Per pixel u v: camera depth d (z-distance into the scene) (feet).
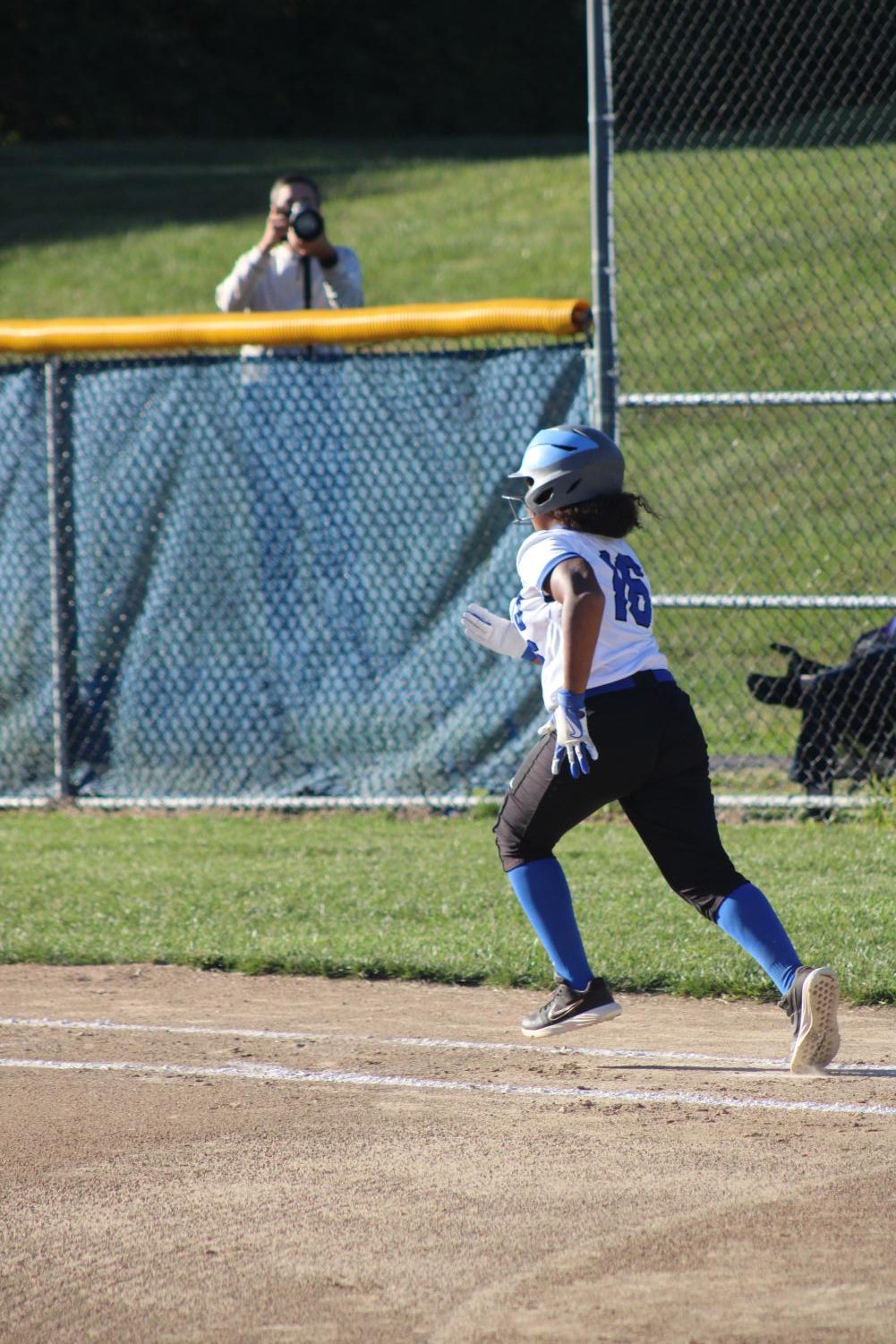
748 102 142.51
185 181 352.90
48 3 451.53
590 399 104.06
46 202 337.72
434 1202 46.88
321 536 108.99
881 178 207.62
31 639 114.01
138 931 81.15
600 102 100.27
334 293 115.75
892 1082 57.16
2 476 113.19
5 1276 42.96
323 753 110.42
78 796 113.60
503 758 107.34
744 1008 68.18
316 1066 60.29
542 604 56.54
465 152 382.63
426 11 462.60
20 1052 62.69
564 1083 57.67
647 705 56.18
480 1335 39.06
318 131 468.75
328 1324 39.88
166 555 111.34
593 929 78.38
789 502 167.73
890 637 105.60
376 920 82.64
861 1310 39.83
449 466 106.83
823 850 93.66
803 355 191.83
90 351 111.24
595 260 101.24
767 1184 47.55
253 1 458.09
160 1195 47.91
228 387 109.50
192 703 111.75
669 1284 41.39
